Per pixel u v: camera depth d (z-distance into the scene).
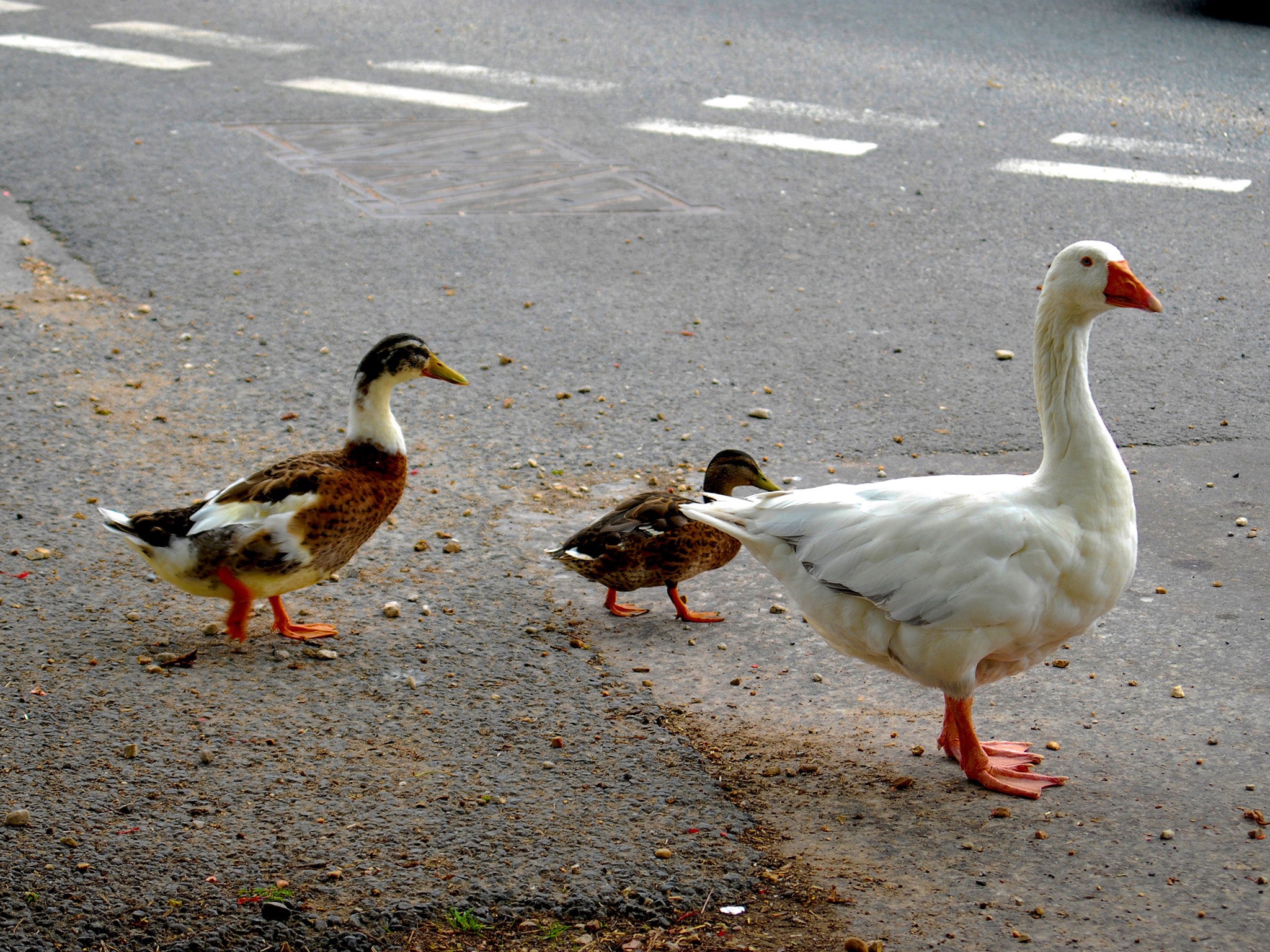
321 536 8.13
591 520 8.61
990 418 9.05
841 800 7.82
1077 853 7.66
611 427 9.00
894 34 12.44
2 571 8.34
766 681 8.13
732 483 8.41
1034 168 10.71
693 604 8.39
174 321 9.49
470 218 10.24
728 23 12.87
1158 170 10.69
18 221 10.05
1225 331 9.52
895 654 7.82
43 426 8.91
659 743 7.94
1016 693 8.09
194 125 11.02
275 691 8.04
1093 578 7.79
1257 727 7.97
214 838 7.64
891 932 6.97
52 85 11.39
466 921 7.01
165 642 8.16
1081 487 7.80
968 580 7.75
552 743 7.93
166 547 8.11
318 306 9.61
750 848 7.71
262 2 13.57
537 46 12.19
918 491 7.84
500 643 8.21
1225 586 8.38
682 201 10.42
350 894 7.20
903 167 10.73
